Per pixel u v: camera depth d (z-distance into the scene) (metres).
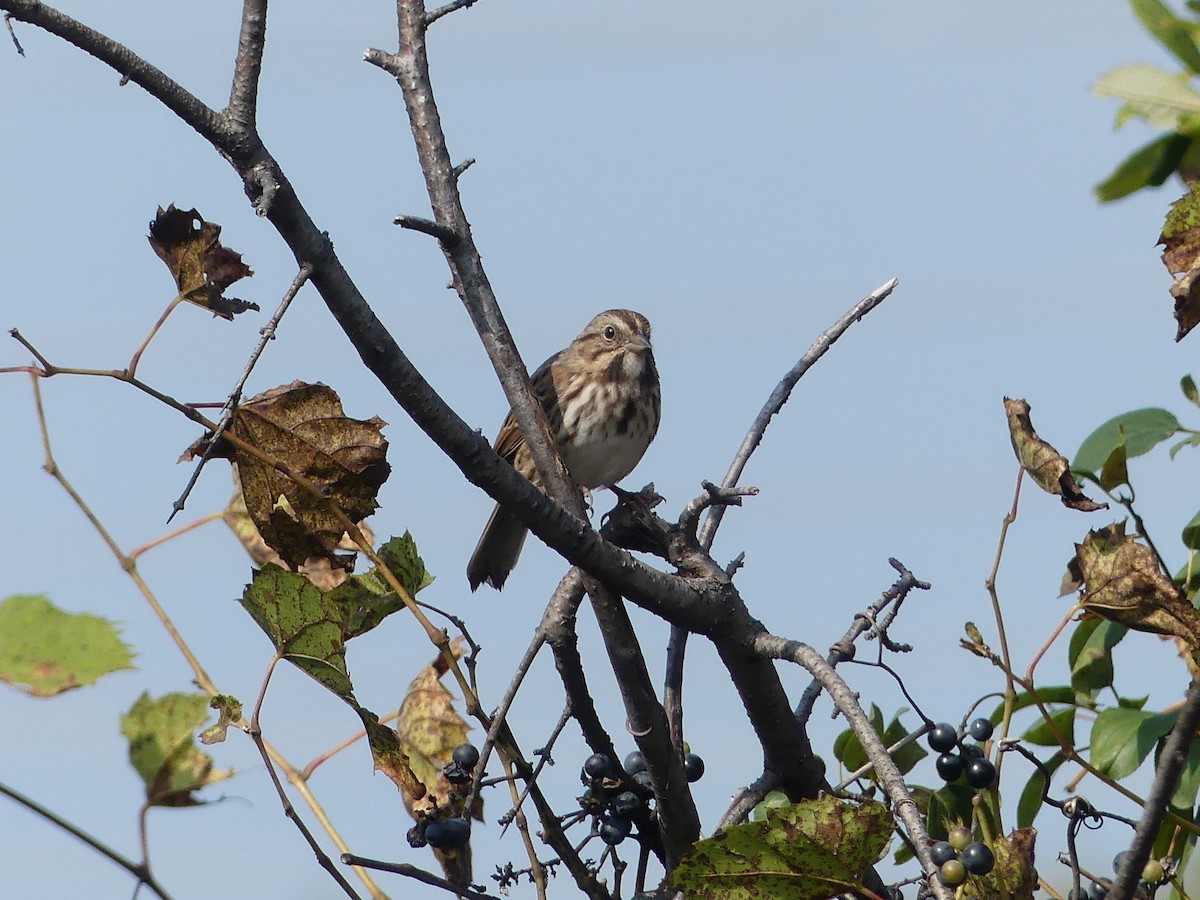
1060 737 7.89
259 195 6.96
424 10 8.98
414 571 7.61
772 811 6.30
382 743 7.16
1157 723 8.12
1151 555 7.54
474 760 7.54
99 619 5.40
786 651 7.80
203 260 7.59
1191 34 8.87
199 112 6.90
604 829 8.20
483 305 8.81
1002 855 6.66
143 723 6.19
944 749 8.59
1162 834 8.38
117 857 5.60
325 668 7.09
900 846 9.12
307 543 8.07
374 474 7.97
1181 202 7.64
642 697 8.12
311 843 6.43
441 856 7.54
